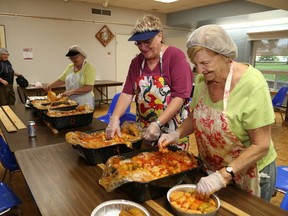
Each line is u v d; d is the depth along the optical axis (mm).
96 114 5676
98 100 6793
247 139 1068
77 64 2721
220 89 1055
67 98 2521
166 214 859
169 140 1211
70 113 1928
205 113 1126
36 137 1707
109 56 6828
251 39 6812
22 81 5254
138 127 1502
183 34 8188
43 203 913
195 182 1082
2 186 1536
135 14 7004
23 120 2152
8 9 5270
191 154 1148
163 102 1580
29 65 5738
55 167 1209
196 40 910
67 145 1498
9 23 5336
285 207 1001
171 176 962
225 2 5941
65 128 1907
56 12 5824
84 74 2682
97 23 6441
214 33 899
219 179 909
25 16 5473
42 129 1897
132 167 1018
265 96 957
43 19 5695
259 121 956
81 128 1931
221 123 1053
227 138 1071
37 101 2461
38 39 5727
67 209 880
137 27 1396
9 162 1891
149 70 1603
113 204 877
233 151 1104
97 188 1021
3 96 4875
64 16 5945
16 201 1438
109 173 1019
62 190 1003
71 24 6078
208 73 973
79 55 2656
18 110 2537
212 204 888
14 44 5473
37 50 5770
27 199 2193
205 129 1142
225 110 1034
